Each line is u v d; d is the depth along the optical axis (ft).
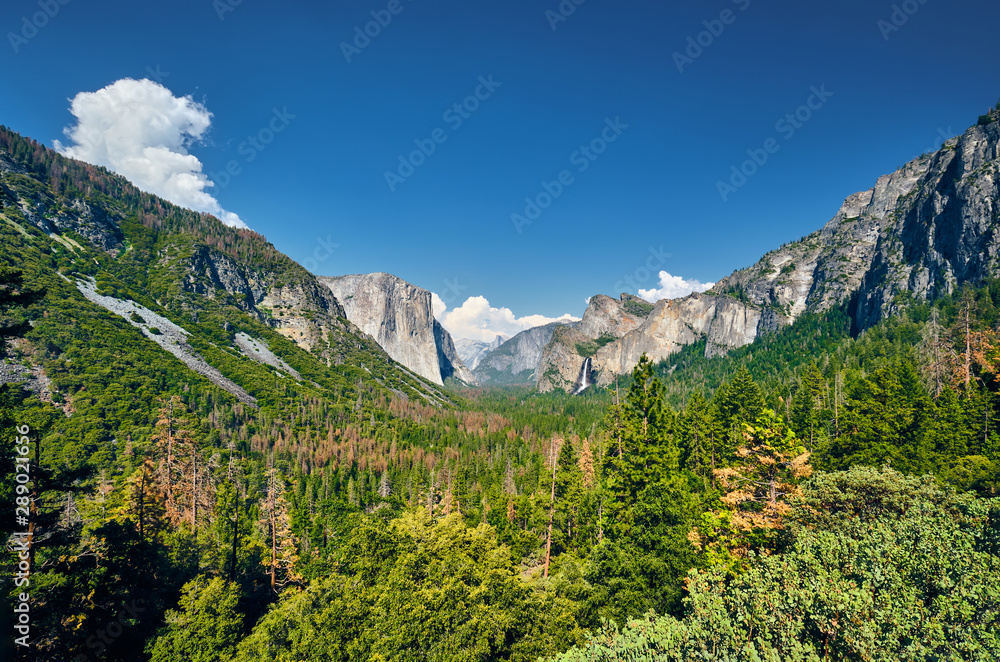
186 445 171.22
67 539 61.36
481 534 106.52
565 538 159.12
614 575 93.30
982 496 96.89
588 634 70.03
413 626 78.89
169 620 102.12
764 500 96.99
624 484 125.39
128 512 125.29
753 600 51.98
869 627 42.88
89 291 578.66
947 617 44.29
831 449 139.23
